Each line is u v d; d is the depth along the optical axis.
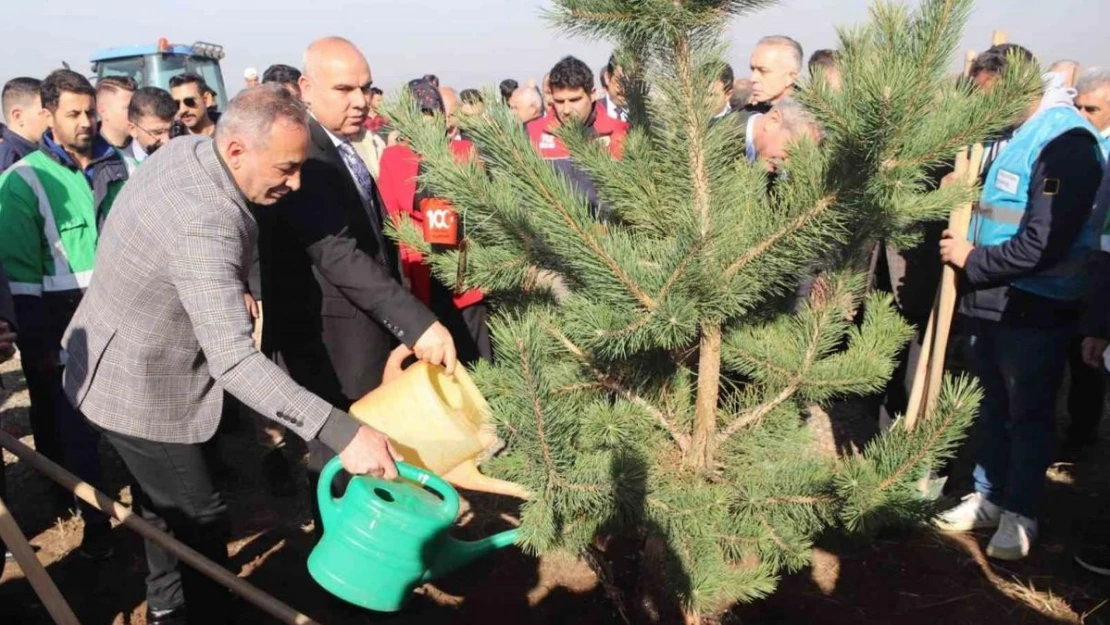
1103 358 2.70
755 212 1.93
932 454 1.70
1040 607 2.82
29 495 3.81
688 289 1.79
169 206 2.00
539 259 2.14
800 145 1.88
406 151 3.28
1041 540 3.26
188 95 4.59
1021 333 2.97
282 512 3.66
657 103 1.90
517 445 1.92
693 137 1.85
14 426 4.66
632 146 2.19
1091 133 2.73
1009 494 3.08
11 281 3.13
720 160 1.93
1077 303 2.91
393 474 1.96
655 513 1.94
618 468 1.87
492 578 3.03
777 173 2.47
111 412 2.22
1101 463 3.98
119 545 3.39
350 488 2.00
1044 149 2.78
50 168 3.24
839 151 1.61
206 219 1.97
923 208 2.10
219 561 2.45
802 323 2.29
